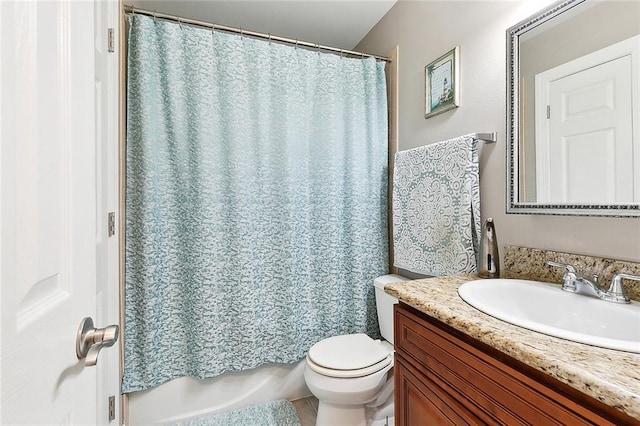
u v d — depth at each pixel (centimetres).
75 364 51
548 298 90
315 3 181
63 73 48
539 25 101
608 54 85
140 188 142
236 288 157
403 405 97
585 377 48
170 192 150
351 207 183
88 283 56
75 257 51
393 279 171
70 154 50
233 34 165
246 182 159
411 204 154
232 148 157
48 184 43
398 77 183
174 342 151
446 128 146
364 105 186
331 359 138
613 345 57
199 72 152
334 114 179
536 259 105
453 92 138
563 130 96
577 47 92
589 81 89
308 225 173
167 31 147
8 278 34
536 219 106
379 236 188
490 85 122
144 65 142
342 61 183
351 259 183
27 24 39
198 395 155
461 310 78
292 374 173
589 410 50
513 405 62
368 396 132
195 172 152
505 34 115
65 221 48
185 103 151
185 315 152
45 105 43
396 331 101
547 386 56
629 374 48
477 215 123
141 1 171
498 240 120
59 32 47
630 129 81
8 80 35
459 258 127
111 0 122
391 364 139
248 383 165
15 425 35
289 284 166
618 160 83
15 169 36
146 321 142
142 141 142
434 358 84
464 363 74
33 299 39
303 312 172
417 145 167
